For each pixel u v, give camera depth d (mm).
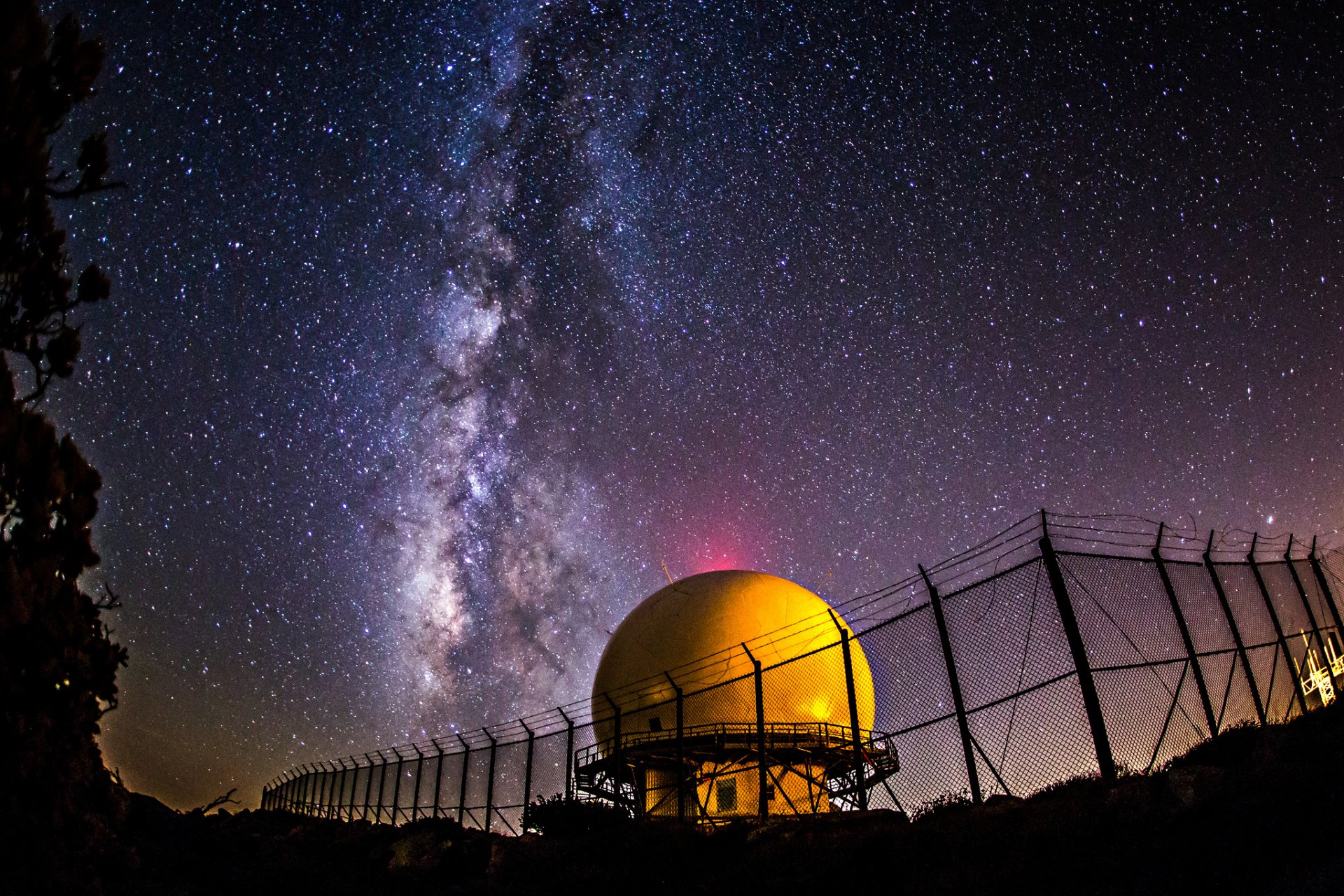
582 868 13664
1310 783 7531
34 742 7691
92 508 8562
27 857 7320
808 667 22562
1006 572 11992
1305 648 13930
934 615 12883
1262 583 14031
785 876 10703
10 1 7582
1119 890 6930
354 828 18984
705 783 20781
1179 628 12234
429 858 14320
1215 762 9711
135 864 8938
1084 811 9039
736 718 21453
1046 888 7551
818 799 20219
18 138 7719
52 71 8047
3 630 7559
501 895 12594
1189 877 6633
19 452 7910
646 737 21859
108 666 8828
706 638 23703
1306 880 6000
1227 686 12320
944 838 9922
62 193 8281
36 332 8102
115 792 9406
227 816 25375
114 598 9273
